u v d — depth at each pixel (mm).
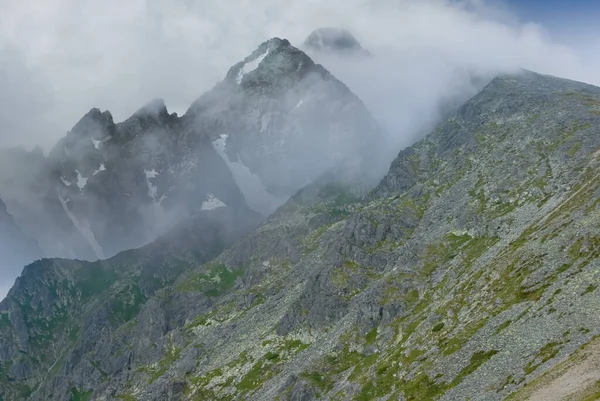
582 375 111125
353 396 194250
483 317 176375
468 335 171125
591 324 130625
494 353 149750
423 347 190875
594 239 170000
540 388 115250
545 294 161250
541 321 148000
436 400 144750
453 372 155625
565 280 160375
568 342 129625
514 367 134625
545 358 129125
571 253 173125
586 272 156625
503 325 161250
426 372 167000
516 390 122625
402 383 176375
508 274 191125
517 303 169000
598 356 114312
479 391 134500
